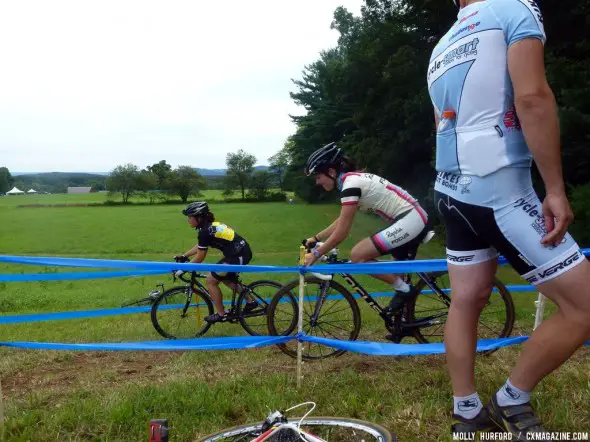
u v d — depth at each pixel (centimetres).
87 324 825
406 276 477
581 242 1447
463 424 263
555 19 1827
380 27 2889
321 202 6544
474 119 241
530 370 245
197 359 491
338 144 3934
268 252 2653
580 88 1570
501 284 469
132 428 316
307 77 5869
